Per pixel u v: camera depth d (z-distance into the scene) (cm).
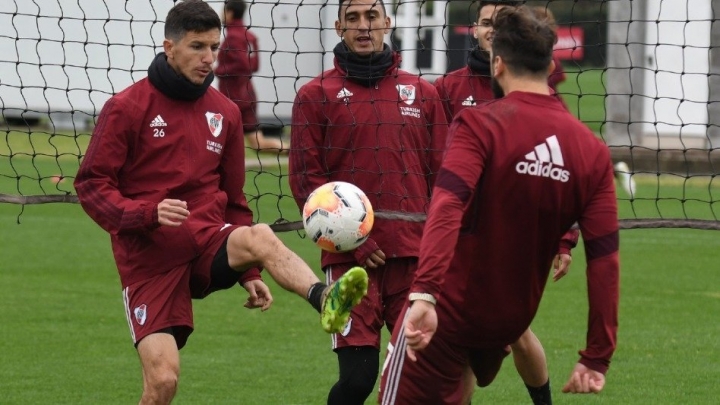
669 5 3534
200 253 1005
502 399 1277
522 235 838
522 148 818
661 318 1692
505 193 826
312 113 1089
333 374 1370
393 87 1105
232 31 2484
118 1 3447
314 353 1477
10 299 1747
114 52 3506
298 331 1603
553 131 823
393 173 1088
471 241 848
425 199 1104
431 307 789
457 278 866
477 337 885
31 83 3572
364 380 1038
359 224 979
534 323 1653
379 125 1088
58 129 3712
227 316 1691
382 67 1096
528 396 1291
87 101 3631
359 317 1049
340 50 1104
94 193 981
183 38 990
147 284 1002
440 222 793
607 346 822
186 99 1009
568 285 1944
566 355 1469
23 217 2544
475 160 812
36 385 1295
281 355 1464
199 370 1380
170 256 1003
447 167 812
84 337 1534
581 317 1694
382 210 1078
